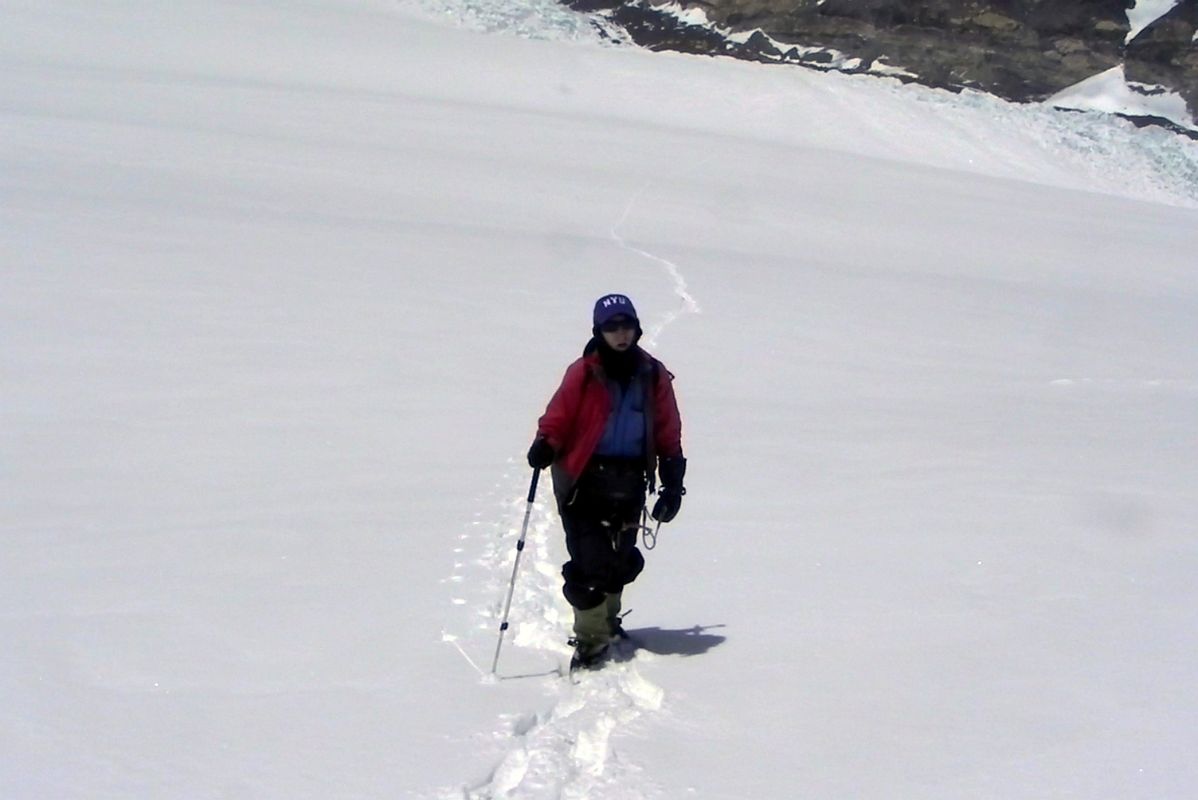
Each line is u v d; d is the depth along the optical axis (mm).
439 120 34062
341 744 3898
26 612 5145
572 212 22703
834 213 26734
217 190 20266
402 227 18750
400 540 6266
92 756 3797
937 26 54500
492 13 57781
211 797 3531
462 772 3703
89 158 21953
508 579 5727
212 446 8133
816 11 55406
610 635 4781
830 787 3539
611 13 59625
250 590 5453
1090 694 4191
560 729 4027
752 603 5336
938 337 14609
